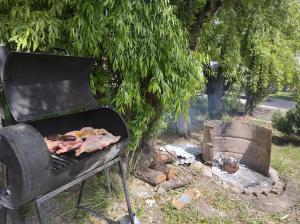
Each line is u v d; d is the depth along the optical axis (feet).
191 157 14.07
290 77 22.03
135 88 9.16
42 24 7.86
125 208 10.08
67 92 7.77
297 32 22.93
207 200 11.21
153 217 9.84
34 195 5.47
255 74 21.84
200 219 9.98
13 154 5.13
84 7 8.06
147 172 11.80
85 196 10.35
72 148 7.00
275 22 21.24
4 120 8.57
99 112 8.56
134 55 8.63
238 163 15.03
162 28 8.49
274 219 10.48
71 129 8.55
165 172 12.03
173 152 14.24
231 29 18.12
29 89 6.83
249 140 14.94
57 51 8.76
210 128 13.89
